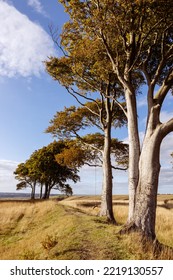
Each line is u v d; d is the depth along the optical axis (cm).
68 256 960
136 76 1984
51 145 5412
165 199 5784
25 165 6128
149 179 1162
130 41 1436
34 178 5734
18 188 6612
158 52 1570
